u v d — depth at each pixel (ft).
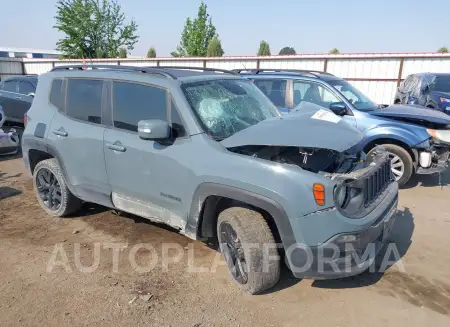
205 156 11.15
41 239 14.53
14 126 38.14
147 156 12.40
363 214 10.34
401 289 11.58
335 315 10.39
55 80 15.79
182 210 11.92
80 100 14.74
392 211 11.56
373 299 11.09
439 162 21.01
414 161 21.11
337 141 10.46
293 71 25.96
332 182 9.72
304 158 11.27
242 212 10.91
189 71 14.21
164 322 10.02
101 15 132.16
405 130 20.81
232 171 10.57
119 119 13.47
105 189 14.10
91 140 13.97
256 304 10.81
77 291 11.27
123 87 13.47
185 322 10.03
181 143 11.72
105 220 16.29
